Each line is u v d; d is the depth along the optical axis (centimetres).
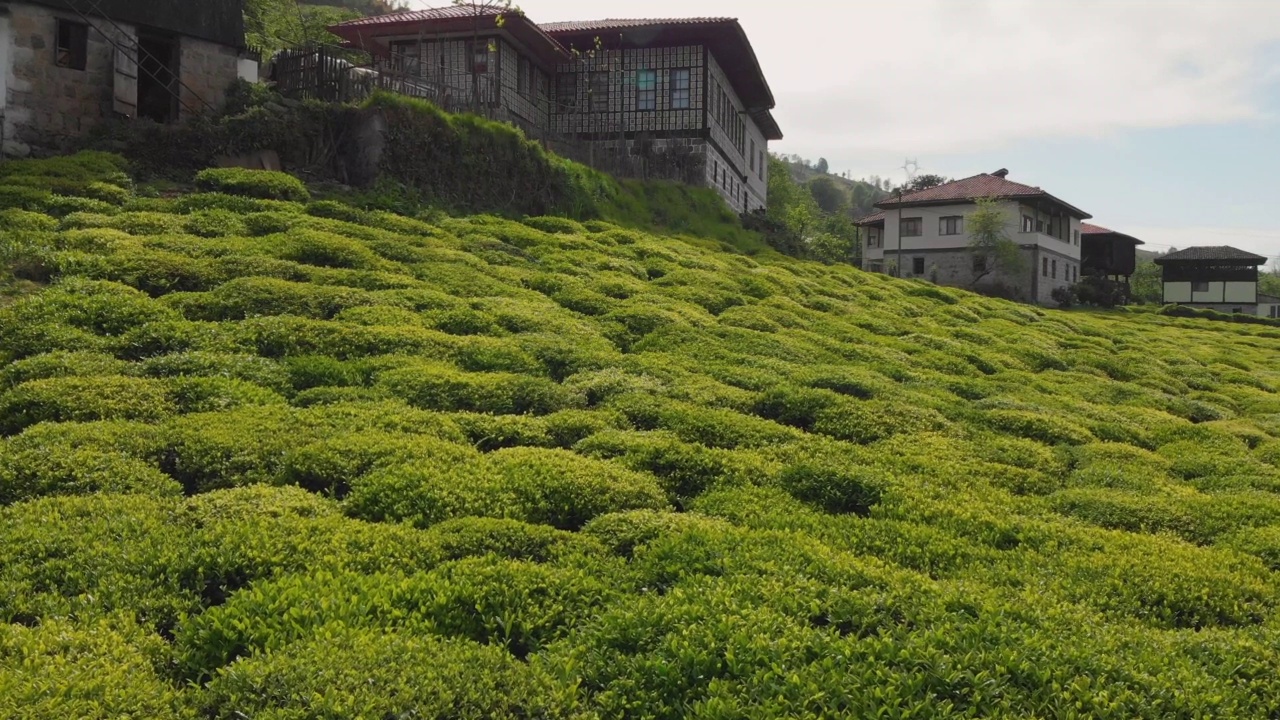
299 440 1034
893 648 648
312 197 2445
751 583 745
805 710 574
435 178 2759
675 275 2494
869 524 959
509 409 1285
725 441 1238
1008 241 6562
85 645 611
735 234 3906
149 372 1235
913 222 7119
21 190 1981
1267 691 634
